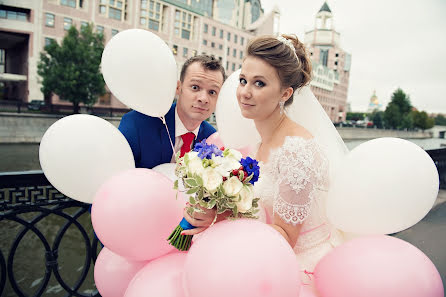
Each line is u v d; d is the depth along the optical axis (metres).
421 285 0.91
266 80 1.10
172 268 1.03
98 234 1.13
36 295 1.53
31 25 24.20
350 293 0.95
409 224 1.05
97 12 27.03
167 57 1.49
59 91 20.38
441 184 4.41
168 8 31.09
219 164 0.89
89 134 1.30
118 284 1.30
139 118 1.66
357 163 1.06
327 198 1.16
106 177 1.32
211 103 1.58
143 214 1.07
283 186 1.04
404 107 54.47
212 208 0.95
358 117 75.94
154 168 1.61
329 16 69.12
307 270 1.15
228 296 0.74
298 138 1.10
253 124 1.59
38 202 1.50
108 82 1.50
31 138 15.79
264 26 46.84
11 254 1.48
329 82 58.81
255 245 0.80
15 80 27.16
